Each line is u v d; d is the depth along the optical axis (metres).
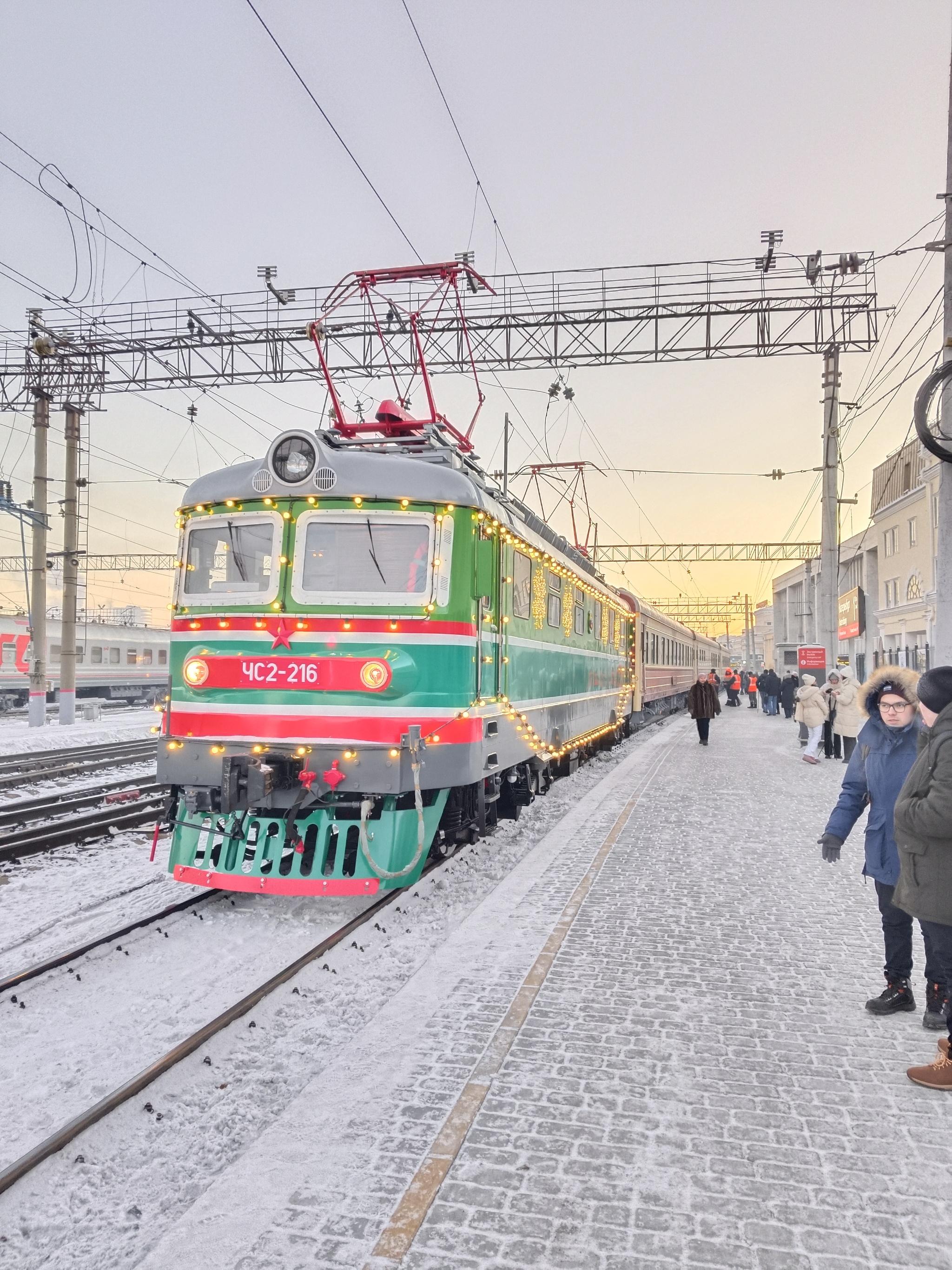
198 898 6.55
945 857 3.40
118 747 18.56
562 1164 2.87
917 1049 3.82
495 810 8.46
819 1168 2.87
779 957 5.03
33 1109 3.66
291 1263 2.39
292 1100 3.40
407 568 6.59
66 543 21.92
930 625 27.77
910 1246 2.47
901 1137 3.07
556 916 5.81
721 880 6.78
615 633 16.84
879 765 4.18
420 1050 3.76
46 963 5.09
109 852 8.62
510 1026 4.00
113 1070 3.99
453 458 7.36
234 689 6.54
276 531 6.69
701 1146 3.00
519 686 8.58
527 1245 2.46
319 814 6.43
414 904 6.65
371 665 6.31
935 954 3.65
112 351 17.91
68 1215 2.98
